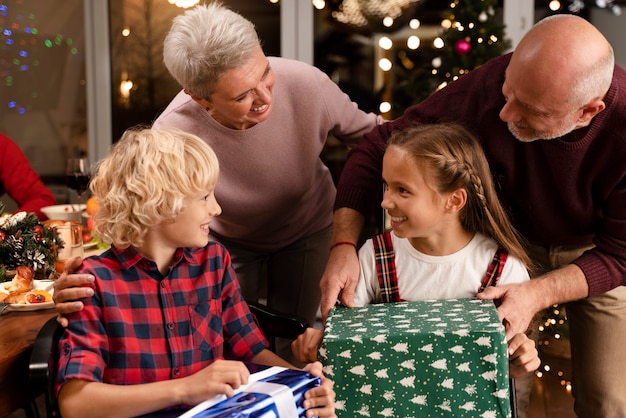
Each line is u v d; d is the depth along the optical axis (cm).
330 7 342
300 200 210
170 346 137
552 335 266
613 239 166
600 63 146
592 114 155
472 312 139
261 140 193
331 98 203
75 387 125
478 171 159
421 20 336
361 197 183
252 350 149
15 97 365
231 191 200
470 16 289
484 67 176
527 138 158
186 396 122
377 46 341
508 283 157
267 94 171
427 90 318
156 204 129
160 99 360
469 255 158
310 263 223
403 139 157
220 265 149
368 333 131
